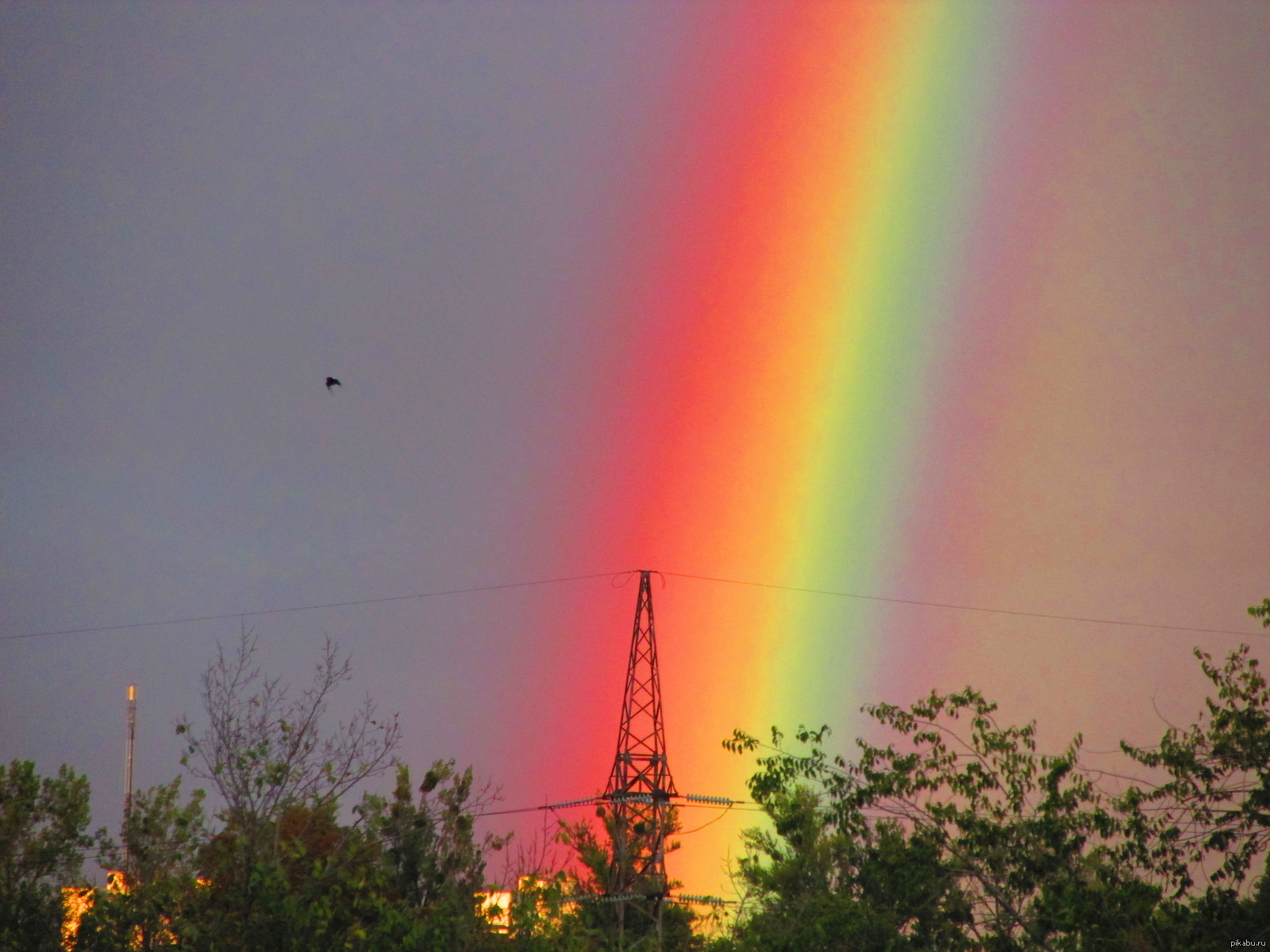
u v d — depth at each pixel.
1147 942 52.22
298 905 59.53
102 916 60.16
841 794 59.53
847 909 67.62
